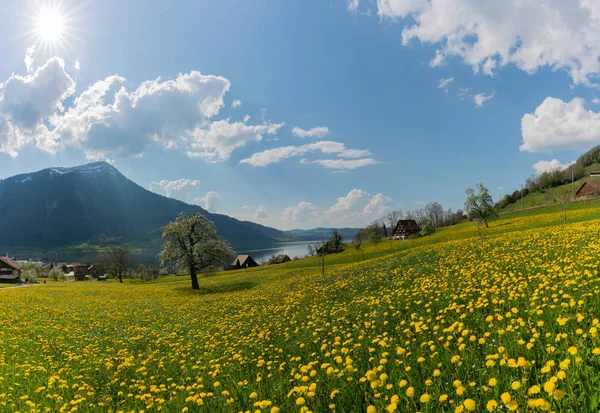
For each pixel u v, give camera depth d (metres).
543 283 9.00
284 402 5.92
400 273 19.56
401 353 6.40
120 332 17.67
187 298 36.34
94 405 7.38
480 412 4.23
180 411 6.45
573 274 9.48
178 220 55.25
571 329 5.77
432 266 19.52
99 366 10.70
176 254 53.53
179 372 9.36
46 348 13.82
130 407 7.19
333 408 5.04
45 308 28.58
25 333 17.50
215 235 55.53
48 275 143.00
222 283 54.25
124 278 144.00
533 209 96.06
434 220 160.25
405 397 4.85
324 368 6.88
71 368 10.69
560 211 73.00
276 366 8.16
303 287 25.81
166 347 12.91
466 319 8.09
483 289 10.57
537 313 6.79
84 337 16.70
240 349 10.15
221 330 14.02
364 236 139.38
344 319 11.21
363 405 5.18
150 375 9.40
